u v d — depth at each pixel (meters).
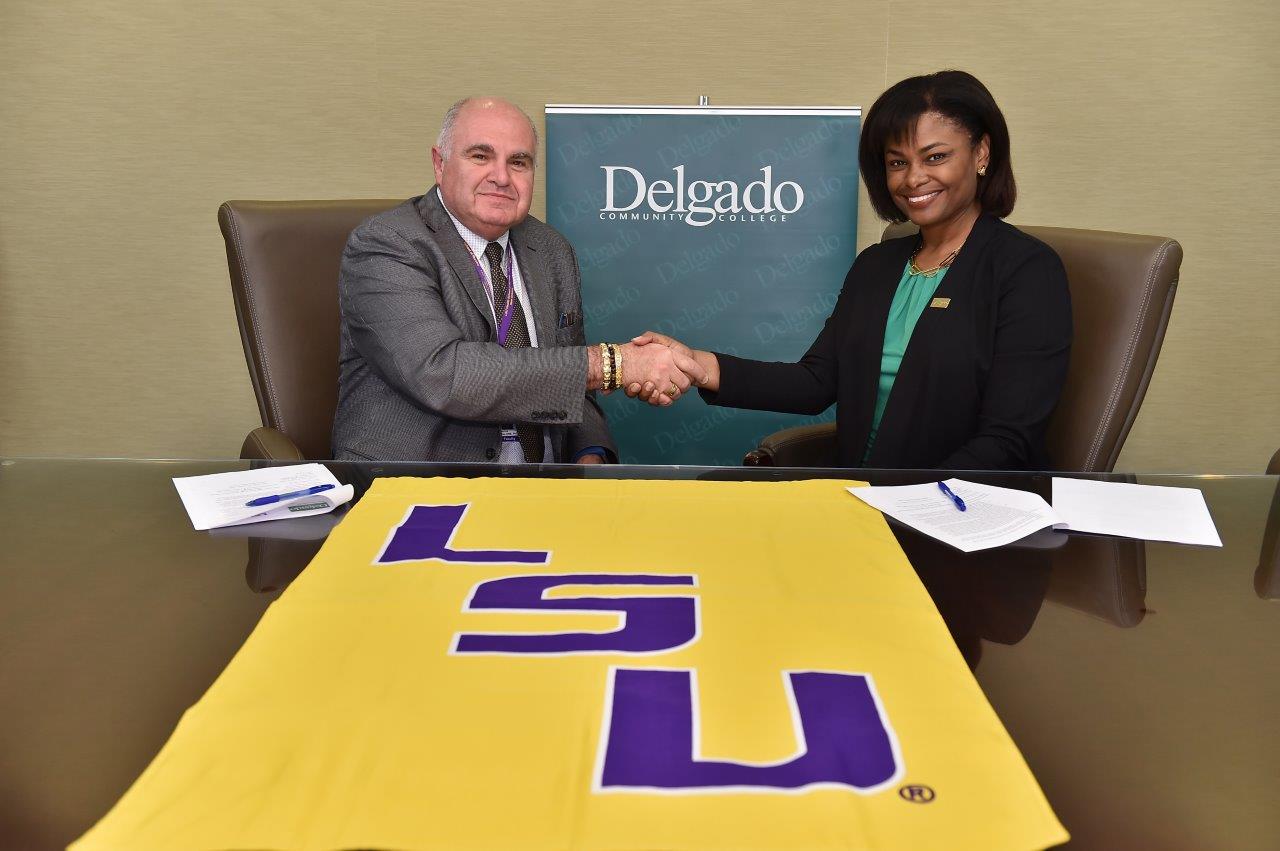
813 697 0.82
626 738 0.76
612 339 3.31
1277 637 0.97
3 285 3.55
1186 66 3.32
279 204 2.24
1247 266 3.48
